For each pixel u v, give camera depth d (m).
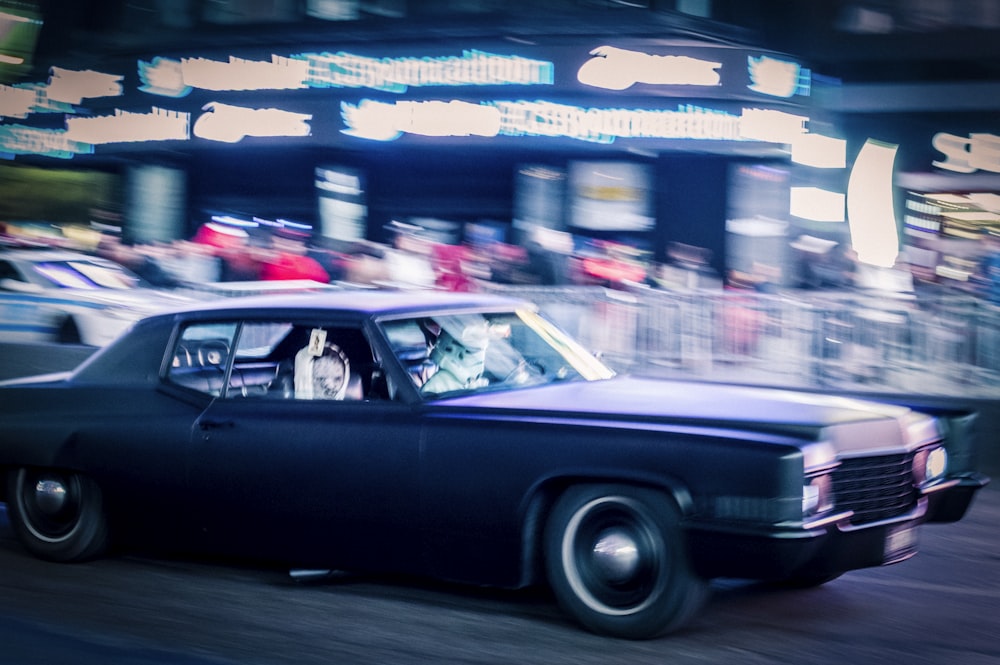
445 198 21.77
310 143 21.97
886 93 20.05
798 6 20.23
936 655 4.84
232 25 22.56
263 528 5.70
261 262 20.70
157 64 23.20
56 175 24.53
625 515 4.92
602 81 19.98
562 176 20.92
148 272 22.02
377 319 5.65
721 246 20.11
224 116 22.62
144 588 5.85
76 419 6.16
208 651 4.87
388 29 21.27
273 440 5.62
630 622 4.92
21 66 24.61
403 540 5.36
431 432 5.27
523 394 5.56
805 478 4.68
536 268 19.36
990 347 9.80
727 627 5.19
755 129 19.66
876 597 5.71
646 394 5.53
